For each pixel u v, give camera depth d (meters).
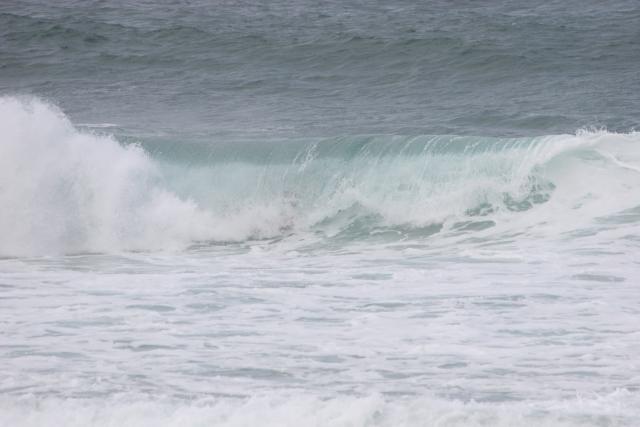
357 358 31.53
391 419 24.92
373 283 42.62
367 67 107.12
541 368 30.22
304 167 60.75
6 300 39.81
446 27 128.75
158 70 107.94
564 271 43.88
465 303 38.41
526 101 88.38
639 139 59.16
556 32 123.75
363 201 59.12
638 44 114.88
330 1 157.50
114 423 25.30
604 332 34.00
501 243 51.97
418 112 85.50
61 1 153.50
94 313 37.41
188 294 40.72
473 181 58.25
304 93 96.12
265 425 24.88
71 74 105.94
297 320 36.34
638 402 26.27
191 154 62.31
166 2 154.88
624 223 53.16
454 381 29.11
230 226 58.78
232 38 119.06
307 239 56.94
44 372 29.91
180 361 31.20
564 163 58.16
